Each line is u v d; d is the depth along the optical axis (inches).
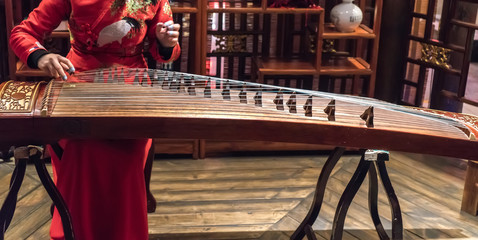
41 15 97.0
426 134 87.2
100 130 81.5
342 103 95.7
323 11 147.4
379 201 135.8
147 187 122.2
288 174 149.6
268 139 85.4
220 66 169.3
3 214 87.9
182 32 164.2
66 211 87.8
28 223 120.1
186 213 127.4
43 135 80.8
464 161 159.2
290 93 97.2
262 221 125.0
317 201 104.1
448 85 170.4
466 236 121.6
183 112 84.0
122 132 82.0
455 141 88.0
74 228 91.5
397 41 170.4
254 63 165.3
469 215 130.9
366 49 175.5
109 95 87.7
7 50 157.2
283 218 126.5
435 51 163.2
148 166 119.6
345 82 174.6
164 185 140.4
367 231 122.2
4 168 145.9
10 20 138.9
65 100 84.6
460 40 162.1
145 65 107.3
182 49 165.6
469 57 154.4
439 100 168.4
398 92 177.0
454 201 137.3
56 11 97.8
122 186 90.5
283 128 84.9
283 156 161.2
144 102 86.4
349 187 99.0
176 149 155.4
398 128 87.7
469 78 211.0
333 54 168.7
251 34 165.3
